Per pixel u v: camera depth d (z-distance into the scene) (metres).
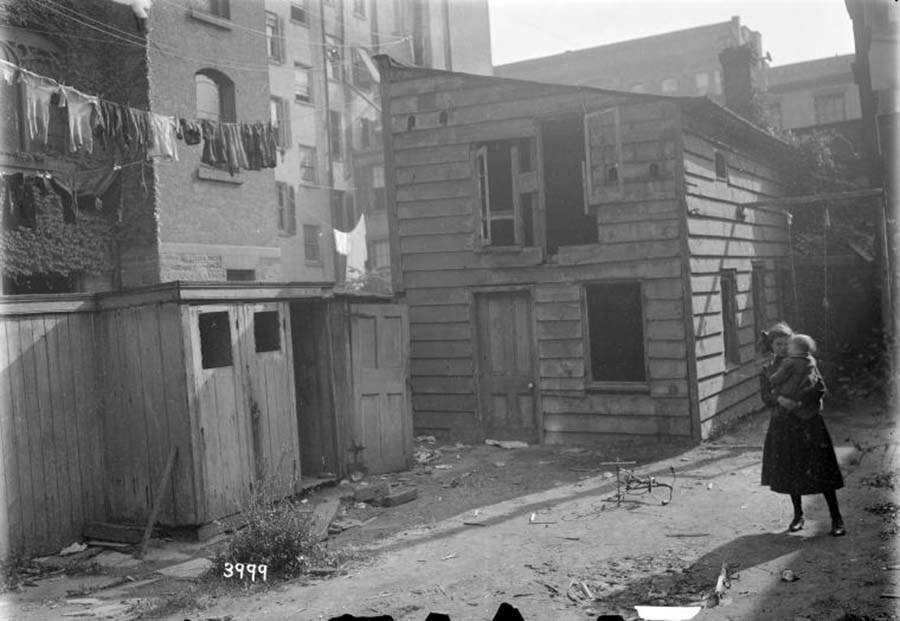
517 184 13.19
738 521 7.50
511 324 13.33
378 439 11.13
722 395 12.84
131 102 15.48
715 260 13.02
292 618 5.75
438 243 13.74
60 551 8.23
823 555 6.23
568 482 9.97
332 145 38.06
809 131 19.78
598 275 12.48
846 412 13.34
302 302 10.85
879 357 16.17
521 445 12.80
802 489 6.69
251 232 17.91
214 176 16.73
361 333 10.99
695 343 11.86
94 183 14.48
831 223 18.02
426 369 13.84
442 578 6.48
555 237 14.73
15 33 13.99
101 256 15.03
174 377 8.43
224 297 8.91
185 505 8.37
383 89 14.11
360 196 39.09
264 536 6.92
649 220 12.11
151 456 8.58
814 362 6.87
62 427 8.43
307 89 36.88
